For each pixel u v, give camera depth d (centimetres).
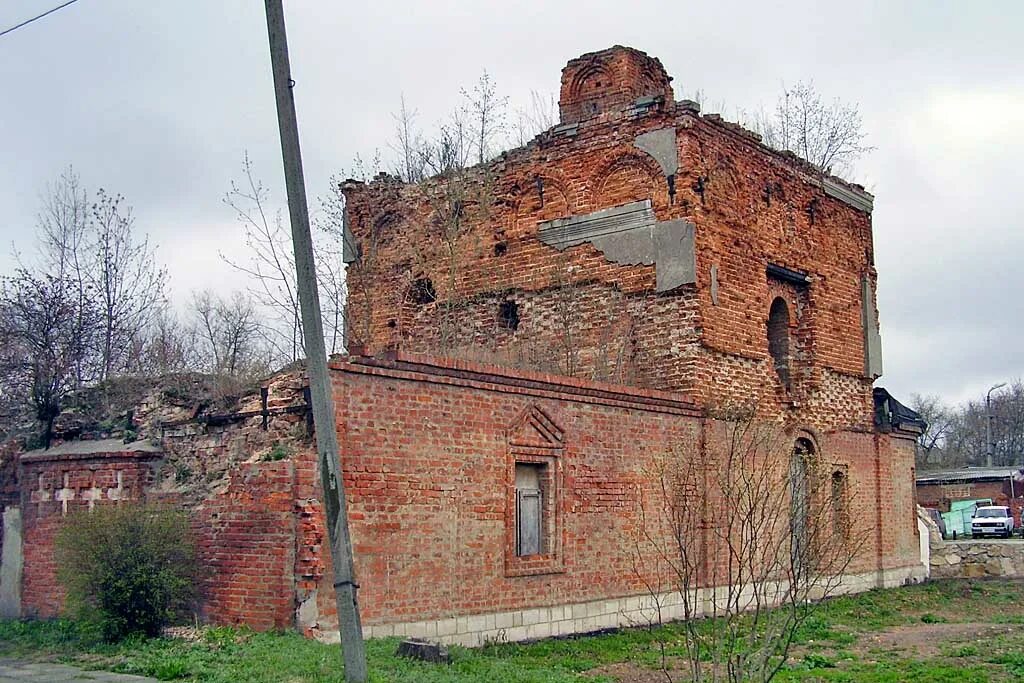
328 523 1091
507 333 2311
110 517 1394
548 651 1524
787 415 2298
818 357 2436
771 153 2361
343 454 1348
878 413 2664
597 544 1745
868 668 1460
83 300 2317
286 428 1435
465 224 2409
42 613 1612
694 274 2058
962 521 5491
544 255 2281
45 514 1633
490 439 1565
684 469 1878
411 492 1432
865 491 2567
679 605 1883
